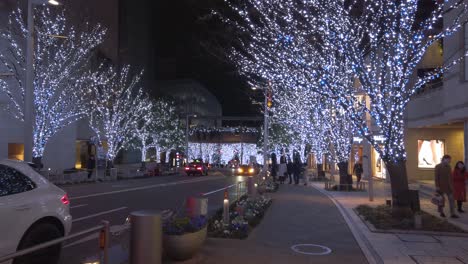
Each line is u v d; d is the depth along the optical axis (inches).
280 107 1582.2
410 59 507.5
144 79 2571.4
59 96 1150.3
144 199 733.9
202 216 335.0
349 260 320.2
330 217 530.6
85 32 1369.3
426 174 1111.0
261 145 2415.1
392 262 312.0
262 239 388.2
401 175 485.4
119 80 1925.4
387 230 426.6
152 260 249.6
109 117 1590.8
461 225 465.4
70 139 1460.4
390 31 475.2
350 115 489.1
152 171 1727.4
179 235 294.0
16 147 1225.4
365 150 1405.0
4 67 1103.0
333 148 1048.8
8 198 249.3
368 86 478.3
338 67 528.1
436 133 1109.1
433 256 330.3
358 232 431.2
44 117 1047.0
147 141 2204.7
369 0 507.8
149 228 250.1
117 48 1952.5
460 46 735.7
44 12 1099.9
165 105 2236.7
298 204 666.8
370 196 714.2
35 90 1032.8
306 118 1140.5
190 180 1385.3
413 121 1098.7
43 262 267.7
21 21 1077.8
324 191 928.3
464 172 574.2
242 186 1053.2
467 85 738.2
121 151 2272.4
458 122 906.1
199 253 325.4
